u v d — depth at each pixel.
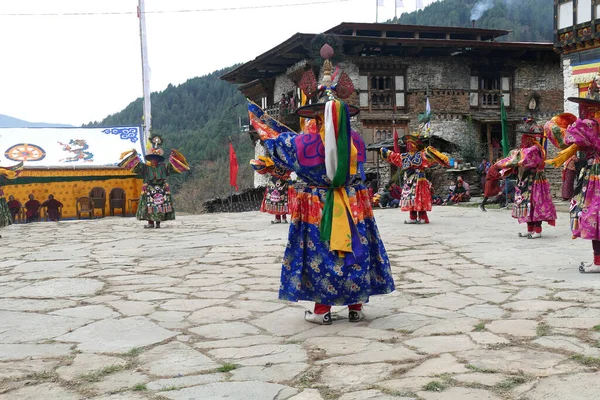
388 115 27.50
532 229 9.02
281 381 3.09
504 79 29.11
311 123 4.30
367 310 4.67
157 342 3.94
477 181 25.08
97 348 3.83
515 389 2.82
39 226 15.29
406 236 9.69
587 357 3.25
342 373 3.17
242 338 3.99
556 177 21.59
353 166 4.22
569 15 17.67
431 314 4.45
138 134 26.30
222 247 9.03
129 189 24.70
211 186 53.97
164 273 6.75
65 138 25.61
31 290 5.91
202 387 3.02
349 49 27.09
